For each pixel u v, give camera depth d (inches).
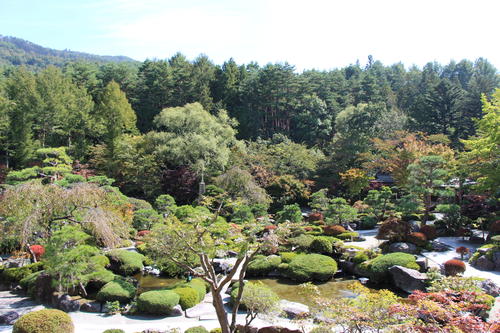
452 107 1739.7
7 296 621.6
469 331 305.3
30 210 576.4
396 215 984.9
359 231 1093.1
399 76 3161.9
